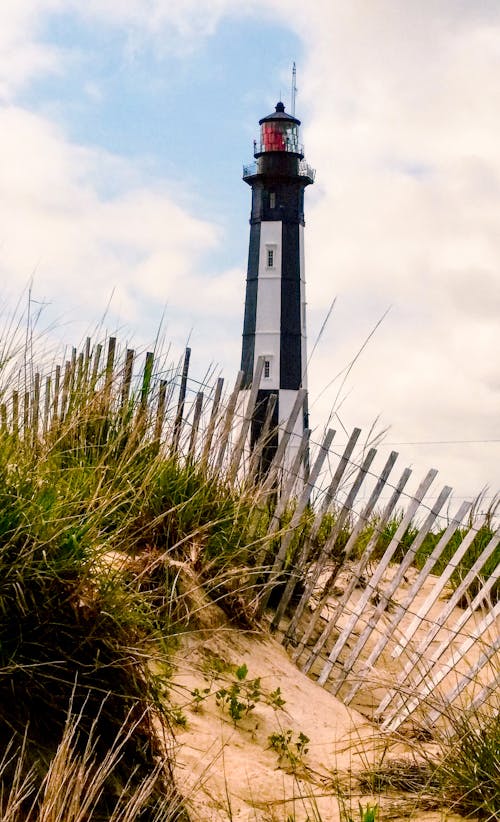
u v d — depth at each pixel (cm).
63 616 331
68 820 269
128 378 590
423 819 369
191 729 420
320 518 618
